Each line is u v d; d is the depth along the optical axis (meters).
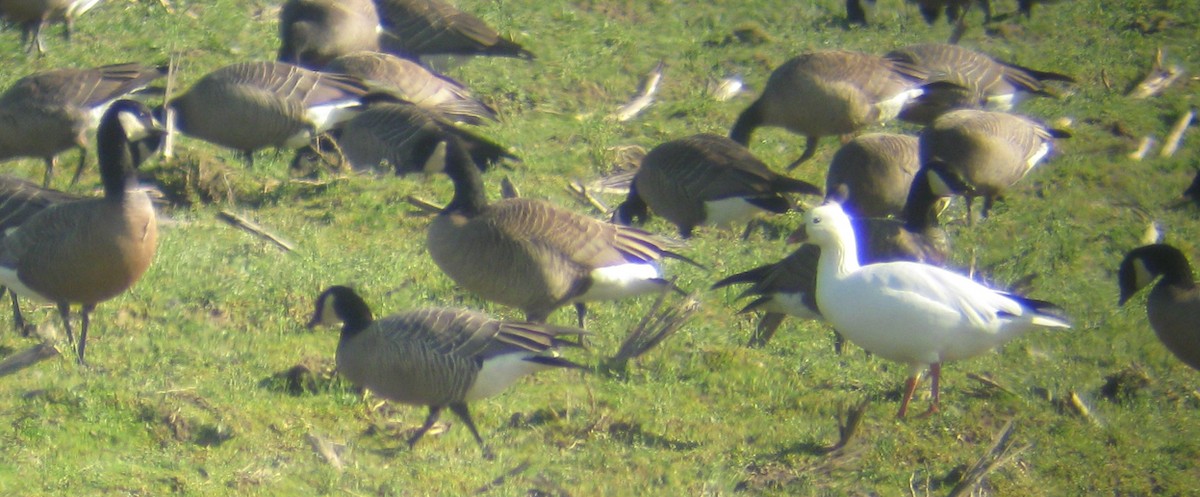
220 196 16.38
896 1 24.95
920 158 16.70
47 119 16.34
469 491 10.70
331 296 11.71
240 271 14.38
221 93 17.05
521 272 13.07
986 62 19.33
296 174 17.61
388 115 17.25
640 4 24.27
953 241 16.44
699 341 13.62
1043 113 20.61
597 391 12.57
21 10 19.92
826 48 22.95
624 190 17.81
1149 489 11.52
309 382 12.25
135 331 13.01
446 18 20.75
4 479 10.21
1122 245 16.67
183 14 22.23
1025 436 12.23
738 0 24.59
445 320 11.27
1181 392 13.26
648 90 20.86
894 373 13.34
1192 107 20.95
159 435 11.20
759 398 12.69
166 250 14.64
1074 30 24.12
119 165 12.41
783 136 20.12
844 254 12.00
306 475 10.76
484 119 19.19
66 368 12.16
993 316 11.44
